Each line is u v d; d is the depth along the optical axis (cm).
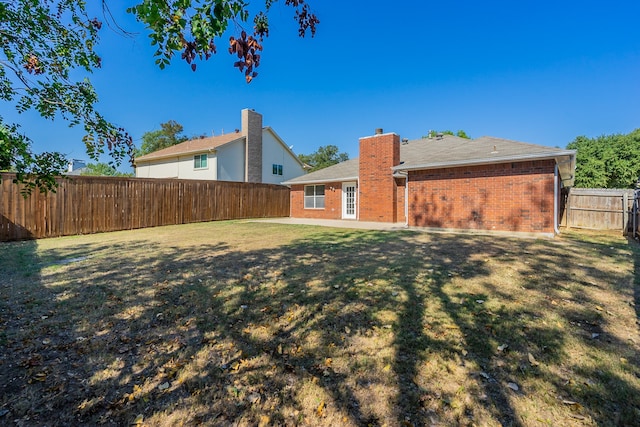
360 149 1567
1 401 202
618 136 2623
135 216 1281
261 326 315
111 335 298
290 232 1075
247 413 195
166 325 320
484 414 192
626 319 323
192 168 2217
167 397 210
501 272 504
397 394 211
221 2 186
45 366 244
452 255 641
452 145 1531
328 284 444
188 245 799
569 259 602
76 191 1102
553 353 259
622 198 1119
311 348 272
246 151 2223
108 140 329
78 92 320
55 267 559
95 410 197
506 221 1001
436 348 268
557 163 985
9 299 391
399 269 524
